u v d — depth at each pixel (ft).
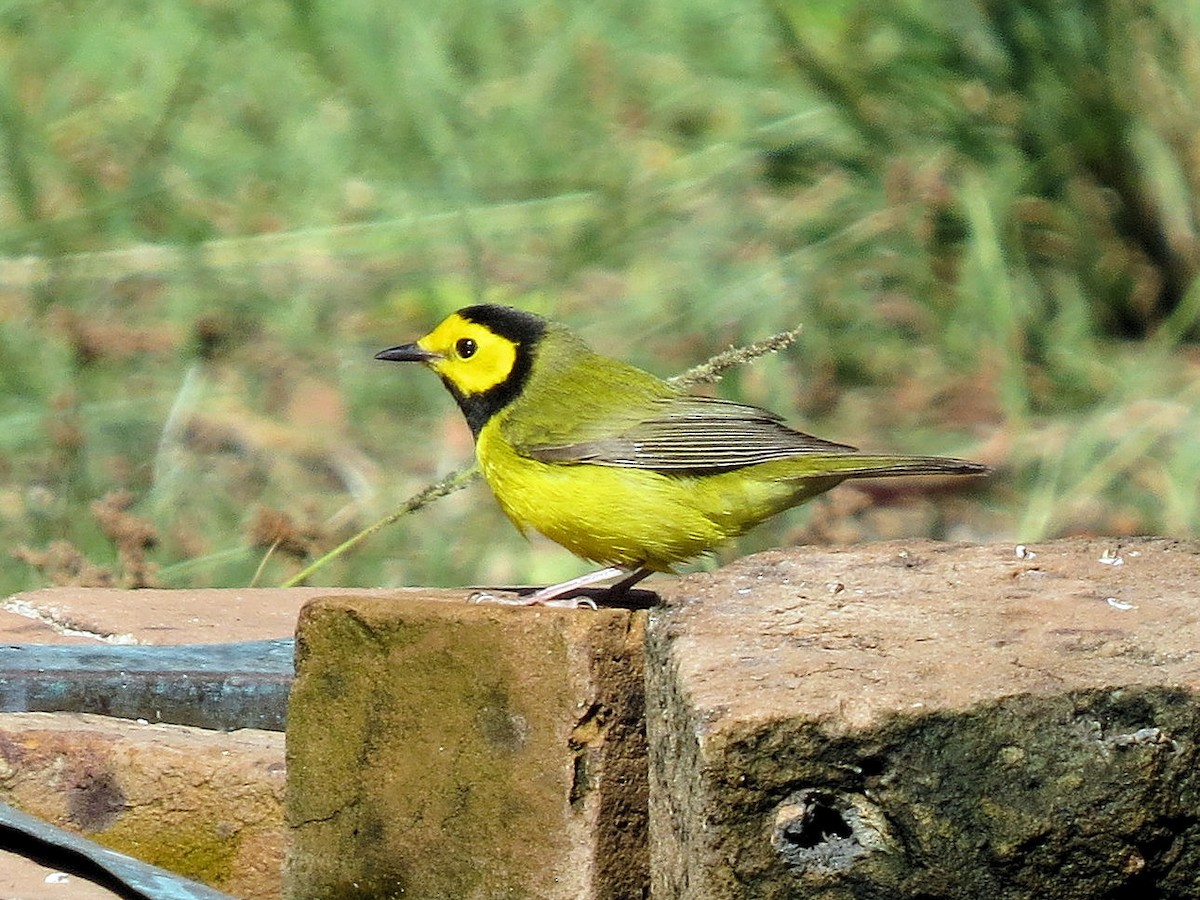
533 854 17.84
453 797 18.11
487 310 29.73
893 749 15.34
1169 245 49.52
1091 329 49.21
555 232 53.11
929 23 49.57
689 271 51.08
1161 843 15.65
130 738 20.75
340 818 18.60
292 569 35.68
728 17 54.24
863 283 50.26
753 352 27.14
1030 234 50.21
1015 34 48.60
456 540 42.39
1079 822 15.52
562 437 27.61
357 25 57.11
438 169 53.78
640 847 18.01
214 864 20.27
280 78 57.26
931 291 49.67
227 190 54.80
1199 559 19.99
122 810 20.42
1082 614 17.92
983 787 15.44
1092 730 15.55
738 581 19.11
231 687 22.41
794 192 52.08
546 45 57.21
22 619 27.30
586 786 17.76
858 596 18.60
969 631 17.39
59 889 17.81
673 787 16.49
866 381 48.75
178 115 56.85
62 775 20.52
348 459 45.68
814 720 15.26
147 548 35.65
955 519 43.75
